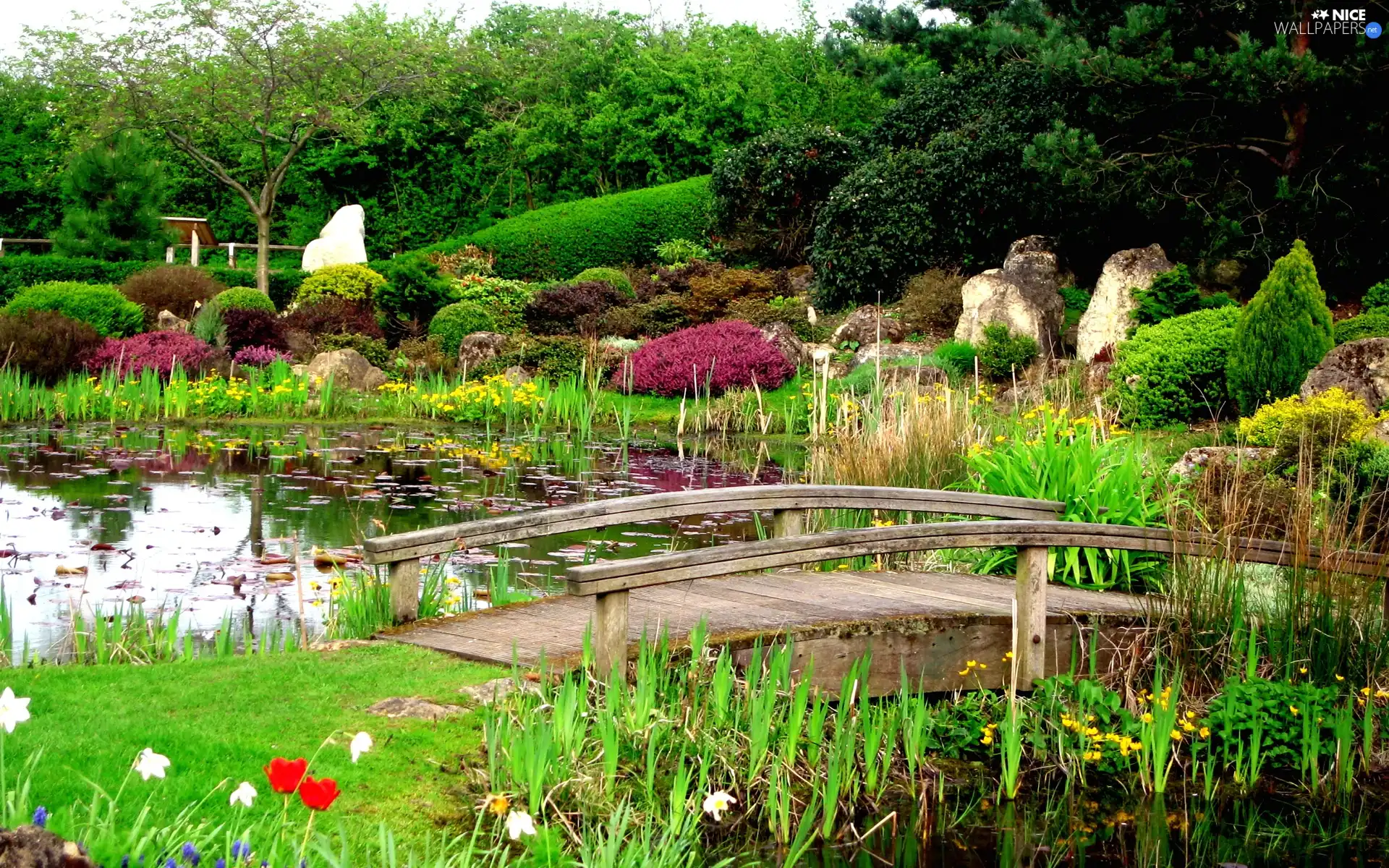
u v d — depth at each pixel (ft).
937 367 55.83
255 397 57.36
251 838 10.91
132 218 88.89
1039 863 14.93
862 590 22.21
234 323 68.18
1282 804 17.39
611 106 118.21
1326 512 20.58
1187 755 18.45
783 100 119.96
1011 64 66.74
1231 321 47.65
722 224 86.94
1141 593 23.39
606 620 16.57
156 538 29.22
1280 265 43.78
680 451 47.44
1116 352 52.54
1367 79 53.42
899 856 14.66
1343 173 57.41
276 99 93.61
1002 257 70.85
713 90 113.80
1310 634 19.54
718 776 14.99
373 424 56.90
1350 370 38.99
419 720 14.70
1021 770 17.62
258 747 13.25
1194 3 58.08
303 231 127.03
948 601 21.22
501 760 13.83
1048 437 25.86
